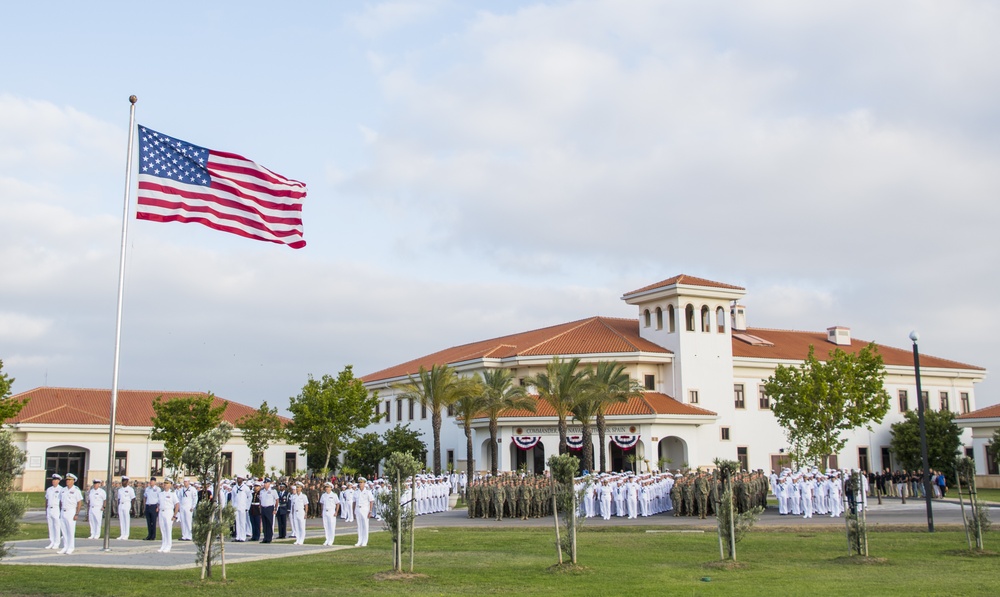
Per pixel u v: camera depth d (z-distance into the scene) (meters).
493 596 17.03
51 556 24.78
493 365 70.00
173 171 26.67
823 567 21.34
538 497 42.28
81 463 70.56
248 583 18.73
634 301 71.19
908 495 58.66
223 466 19.69
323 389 64.38
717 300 68.81
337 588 18.08
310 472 77.81
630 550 25.45
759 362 70.31
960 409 79.75
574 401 56.00
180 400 59.12
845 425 58.94
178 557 24.41
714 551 25.08
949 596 16.66
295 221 28.23
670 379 66.81
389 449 72.12
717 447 66.81
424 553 25.03
